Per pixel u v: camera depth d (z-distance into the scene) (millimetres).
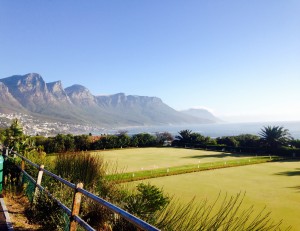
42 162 10586
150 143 57625
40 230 5547
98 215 6047
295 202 15164
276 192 17609
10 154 11500
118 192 7758
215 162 32312
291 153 41875
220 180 21734
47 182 8086
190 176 23500
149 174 22969
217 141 55594
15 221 5938
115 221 5758
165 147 57062
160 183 20219
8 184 8695
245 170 27359
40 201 6113
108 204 3396
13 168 9594
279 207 14102
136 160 34812
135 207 6129
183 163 32406
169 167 28422
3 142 16234
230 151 49062
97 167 8750
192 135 57562
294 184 20250
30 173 9055
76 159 9164
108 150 49188
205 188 18547
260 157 39375
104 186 7977
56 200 5684
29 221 5949
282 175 24375
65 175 8492
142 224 2631
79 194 4520
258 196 16500
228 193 17125
